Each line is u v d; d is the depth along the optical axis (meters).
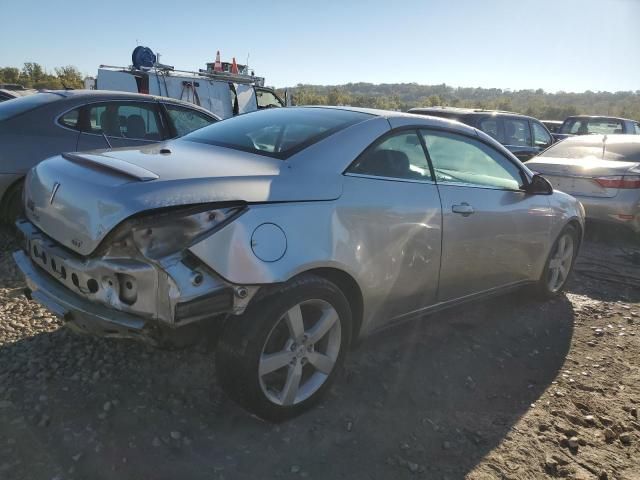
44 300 2.73
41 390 2.84
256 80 13.88
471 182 3.81
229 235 2.40
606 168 7.00
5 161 4.98
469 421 2.99
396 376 3.38
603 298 5.20
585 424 3.06
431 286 3.49
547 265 4.71
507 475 2.59
